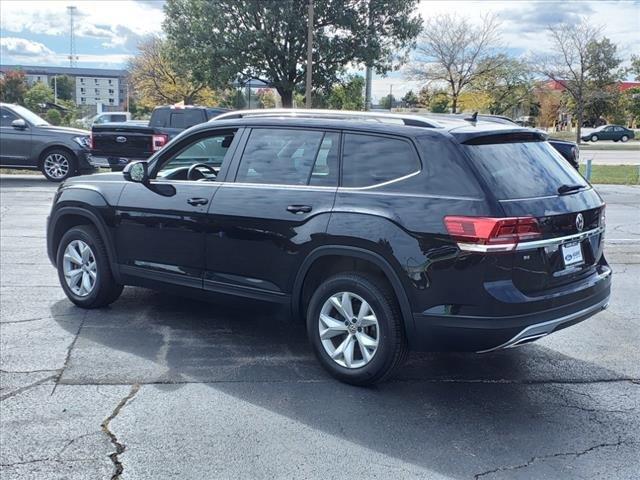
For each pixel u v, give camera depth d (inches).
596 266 188.1
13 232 400.5
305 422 160.9
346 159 184.4
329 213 180.1
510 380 190.2
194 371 191.0
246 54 1165.7
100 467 139.3
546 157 185.3
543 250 163.9
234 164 206.7
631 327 239.6
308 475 137.3
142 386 179.8
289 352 207.9
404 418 164.1
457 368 199.2
